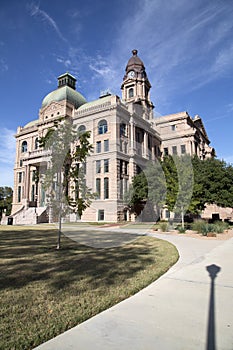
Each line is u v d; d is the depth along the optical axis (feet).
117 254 30.48
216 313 13.24
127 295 15.92
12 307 13.47
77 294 15.72
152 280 19.54
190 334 10.89
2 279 18.98
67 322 11.77
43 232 60.95
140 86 186.70
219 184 82.33
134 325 11.76
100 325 11.74
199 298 15.62
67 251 32.63
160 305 14.39
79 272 21.25
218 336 10.69
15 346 9.66
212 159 94.94
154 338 10.49
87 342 10.12
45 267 23.12
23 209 118.32
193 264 25.88
